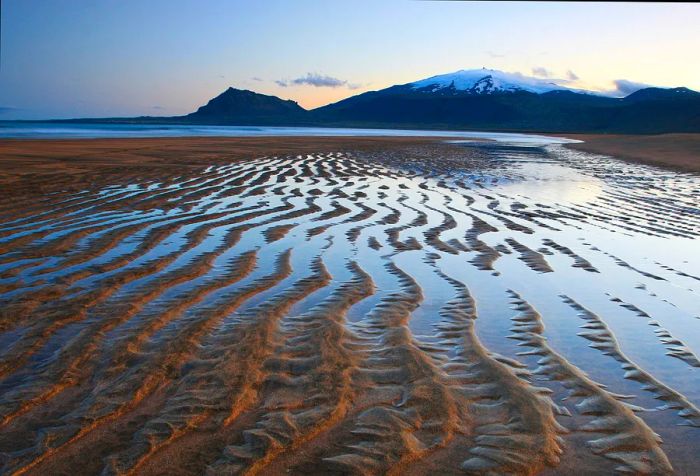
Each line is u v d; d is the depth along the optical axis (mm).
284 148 25922
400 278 5840
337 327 4367
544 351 4000
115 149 21938
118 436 2803
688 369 3746
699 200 11750
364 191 12320
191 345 3969
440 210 10133
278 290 5340
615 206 10867
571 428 2941
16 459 2605
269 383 3406
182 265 6152
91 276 5688
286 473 2508
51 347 3922
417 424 2945
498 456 2662
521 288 5574
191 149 23266
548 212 10102
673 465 2627
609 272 6195
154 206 9836
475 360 3805
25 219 8445
